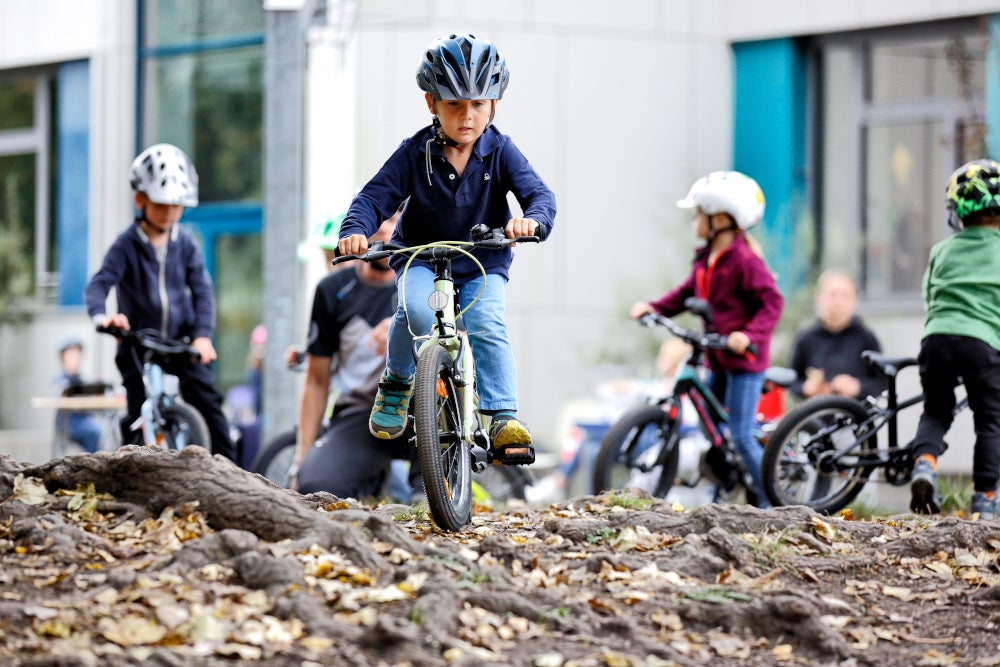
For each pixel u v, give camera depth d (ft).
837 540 28.96
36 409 85.15
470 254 26.30
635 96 76.89
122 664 19.36
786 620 23.32
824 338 52.60
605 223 76.28
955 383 37.81
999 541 28.58
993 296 36.96
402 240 28.45
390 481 42.88
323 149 74.28
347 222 27.02
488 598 22.41
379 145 73.72
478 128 27.32
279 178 52.13
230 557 23.47
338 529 24.47
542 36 75.77
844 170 75.92
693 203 41.29
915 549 28.25
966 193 37.52
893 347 72.02
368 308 41.16
